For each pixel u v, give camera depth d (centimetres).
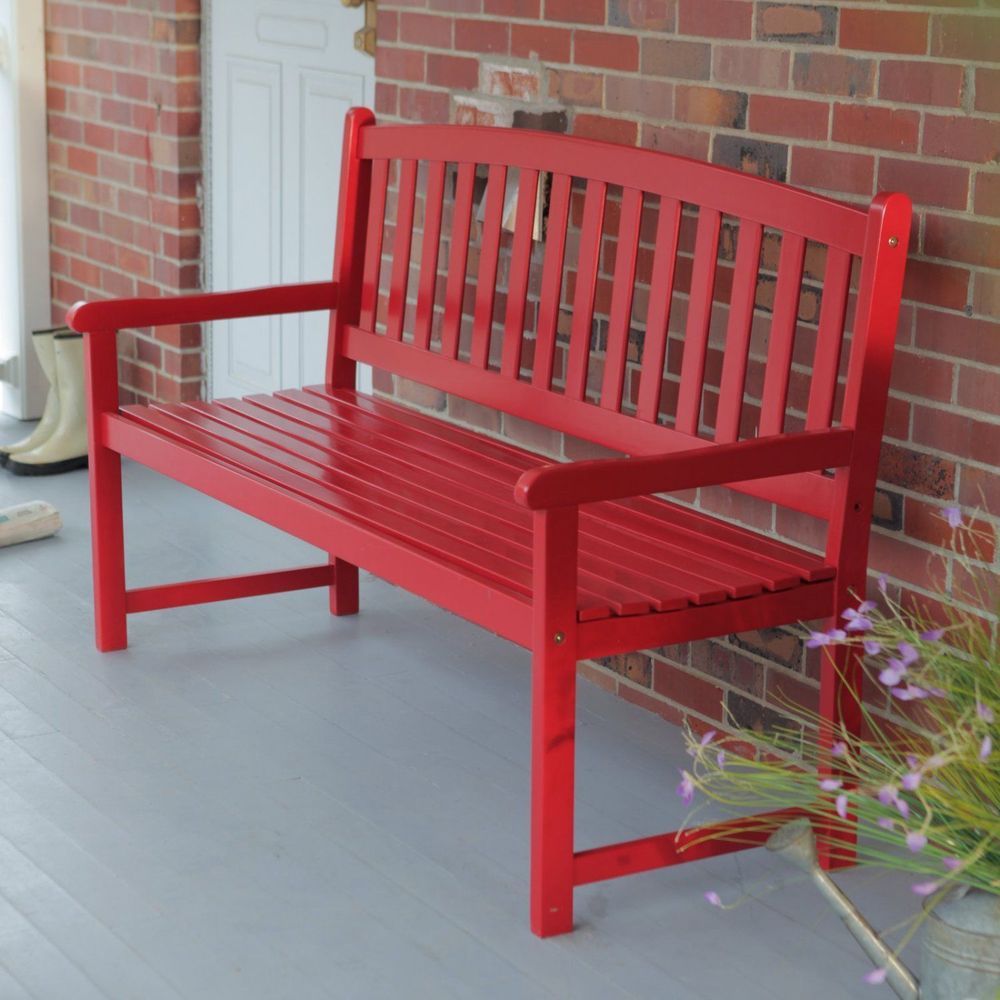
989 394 262
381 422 345
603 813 288
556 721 241
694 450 245
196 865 267
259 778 298
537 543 235
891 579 282
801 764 235
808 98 284
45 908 253
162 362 504
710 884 265
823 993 236
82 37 513
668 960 244
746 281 280
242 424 340
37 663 347
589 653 242
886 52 270
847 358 288
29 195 538
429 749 311
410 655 356
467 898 259
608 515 290
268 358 472
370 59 412
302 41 435
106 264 521
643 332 322
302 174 444
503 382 325
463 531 275
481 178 356
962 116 260
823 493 264
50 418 497
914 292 272
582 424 308
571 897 250
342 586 376
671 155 291
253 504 302
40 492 469
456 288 338
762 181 275
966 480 268
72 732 314
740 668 311
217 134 476
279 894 259
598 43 324
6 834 275
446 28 361
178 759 304
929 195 267
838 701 264
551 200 316
